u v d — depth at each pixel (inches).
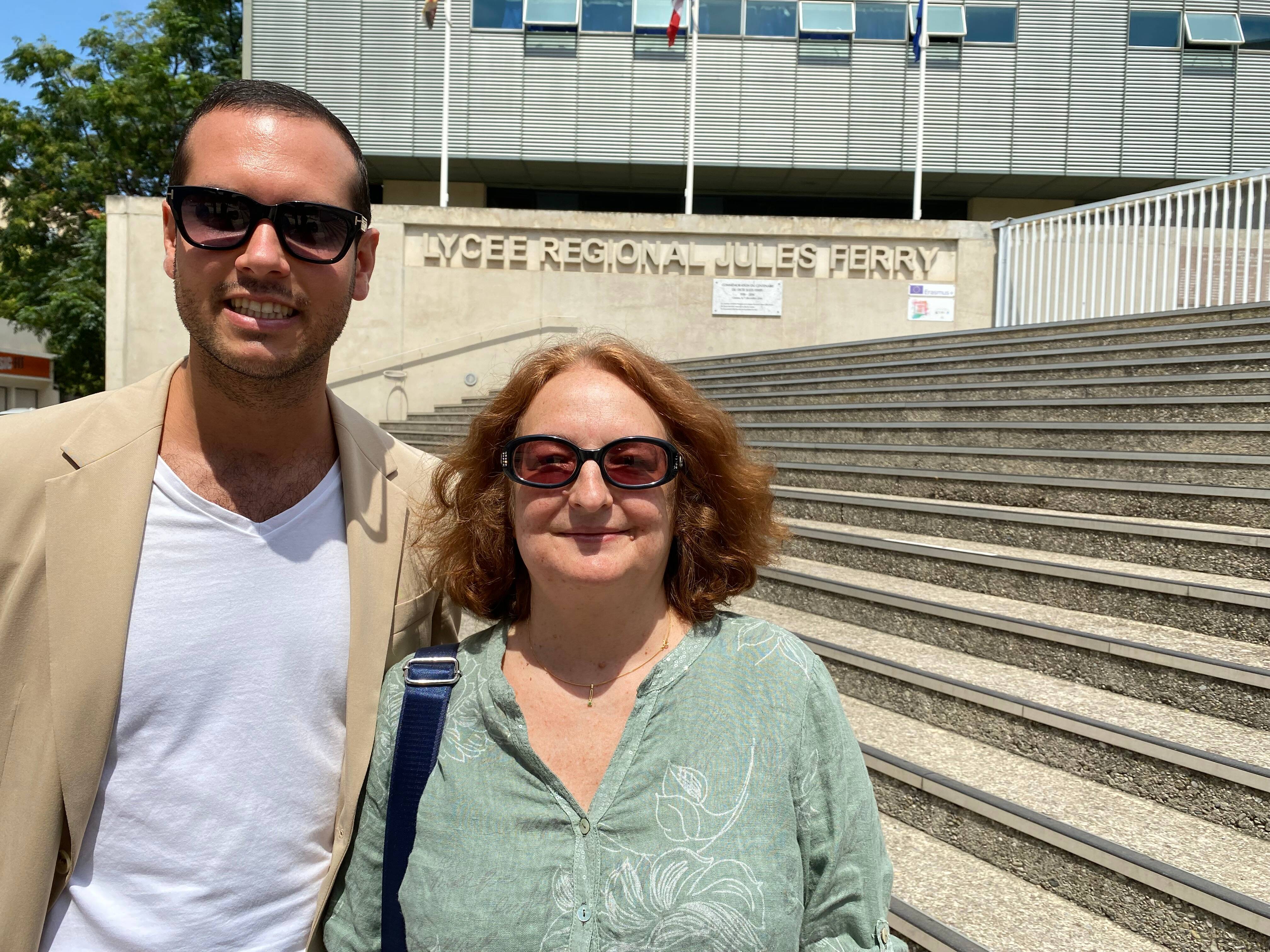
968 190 889.5
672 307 554.9
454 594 65.7
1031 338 311.9
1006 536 177.2
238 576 60.8
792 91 823.7
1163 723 111.1
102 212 944.9
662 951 47.4
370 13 821.2
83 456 58.5
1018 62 820.6
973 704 125.3
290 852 61.4
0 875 55.7
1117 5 816.9
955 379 283.1
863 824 54.1
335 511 65.8
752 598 196.4
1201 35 809.5
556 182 909.8
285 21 820.6
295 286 57.7
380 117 824.3
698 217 553.0
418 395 546.6
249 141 57.4
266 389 59.0
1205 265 383.6
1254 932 79.0
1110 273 425.1
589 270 555.5
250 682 60.1
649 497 56.2
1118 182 842.8
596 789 52.9
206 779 58.8
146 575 59.2
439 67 823.1
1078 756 111.8
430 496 69.8
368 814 59.9
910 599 156.6
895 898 94.8
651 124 824.3
